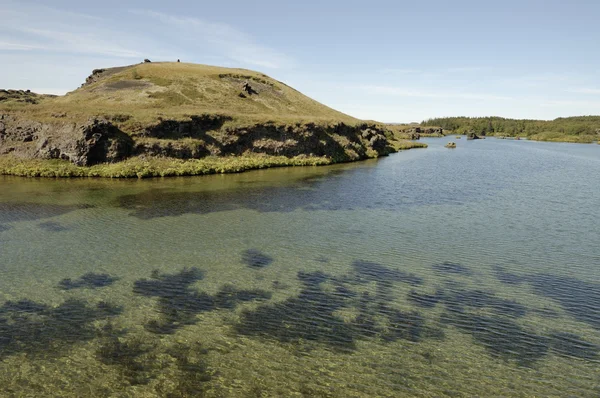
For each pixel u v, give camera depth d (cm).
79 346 1502
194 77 10375
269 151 7138
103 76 11662
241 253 2545
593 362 1441
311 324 1691
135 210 3569
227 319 1722
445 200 4172
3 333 1583
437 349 1513
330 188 4797
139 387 1273
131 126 5975
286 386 1291
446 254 2550
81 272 2202
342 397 1242
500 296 1970
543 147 14988
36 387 1269
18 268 2236
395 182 5284
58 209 3531
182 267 2302
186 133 6469
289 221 3303
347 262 2408
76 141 5356
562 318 1761
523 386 1305
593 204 4028
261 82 11862
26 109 6312
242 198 4159
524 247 2689
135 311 1780
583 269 2311
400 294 1988
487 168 7069
